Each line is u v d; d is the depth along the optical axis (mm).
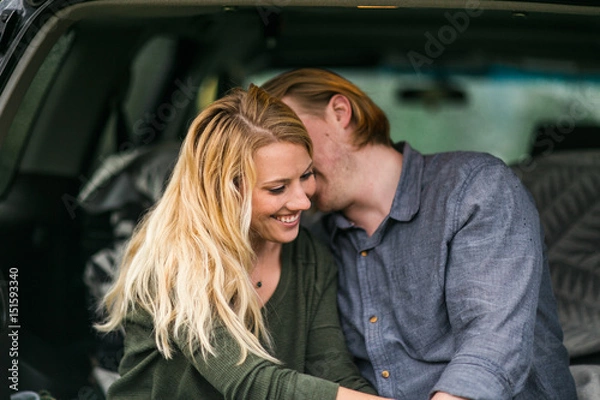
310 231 2002
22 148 2373
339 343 1827
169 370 1681
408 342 1763
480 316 1581
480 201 1666
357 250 1860
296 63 3502
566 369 1815
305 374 1684
